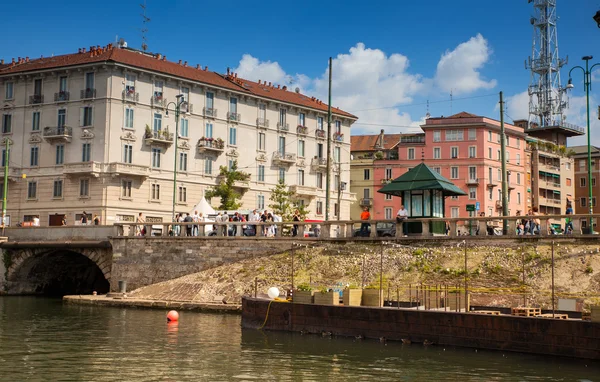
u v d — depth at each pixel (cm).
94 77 7488
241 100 8562
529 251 4084
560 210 11738
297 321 3316
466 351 2780
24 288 6400
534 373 2392
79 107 7531
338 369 2517
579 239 4003
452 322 2856
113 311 4522
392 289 4028
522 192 10944
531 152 11200
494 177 10394
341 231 4841
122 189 7406
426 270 4234
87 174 7325
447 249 4344
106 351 2908
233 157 8438
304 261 4741
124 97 7469
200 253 5241
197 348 2962
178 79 7881
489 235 4278
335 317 3178
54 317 4197
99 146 7369
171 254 5353
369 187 10906
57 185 7569
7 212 7812
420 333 2931
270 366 2578
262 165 8744
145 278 5431
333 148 9712
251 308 3516
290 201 8319
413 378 2366
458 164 10350
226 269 5034
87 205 7369
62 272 6706
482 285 3966
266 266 4856
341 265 4562
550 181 11500
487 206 10225
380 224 4834
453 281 4075
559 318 2714
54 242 5984
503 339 2723
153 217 7656
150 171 7625
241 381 2348
